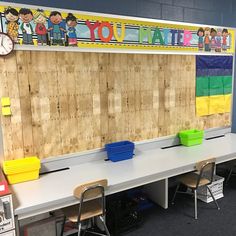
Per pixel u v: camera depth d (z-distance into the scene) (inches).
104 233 103.0
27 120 95.6
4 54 88.2
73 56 101.1
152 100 123.6
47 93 98.0
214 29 138.8
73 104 103.7
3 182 76.3
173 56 126.6
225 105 150.8
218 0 141.1
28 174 91.6
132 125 119.6
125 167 104.1
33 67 94.2
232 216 114.4
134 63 115.9
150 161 110.7
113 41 109.0
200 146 131.7
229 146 131.0
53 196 80.7
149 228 106.9
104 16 105.4
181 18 128.8
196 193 118.0
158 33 120.3
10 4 87.5
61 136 103.0
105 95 110.6
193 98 137.0
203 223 109.7
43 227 92.7
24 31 91.0
